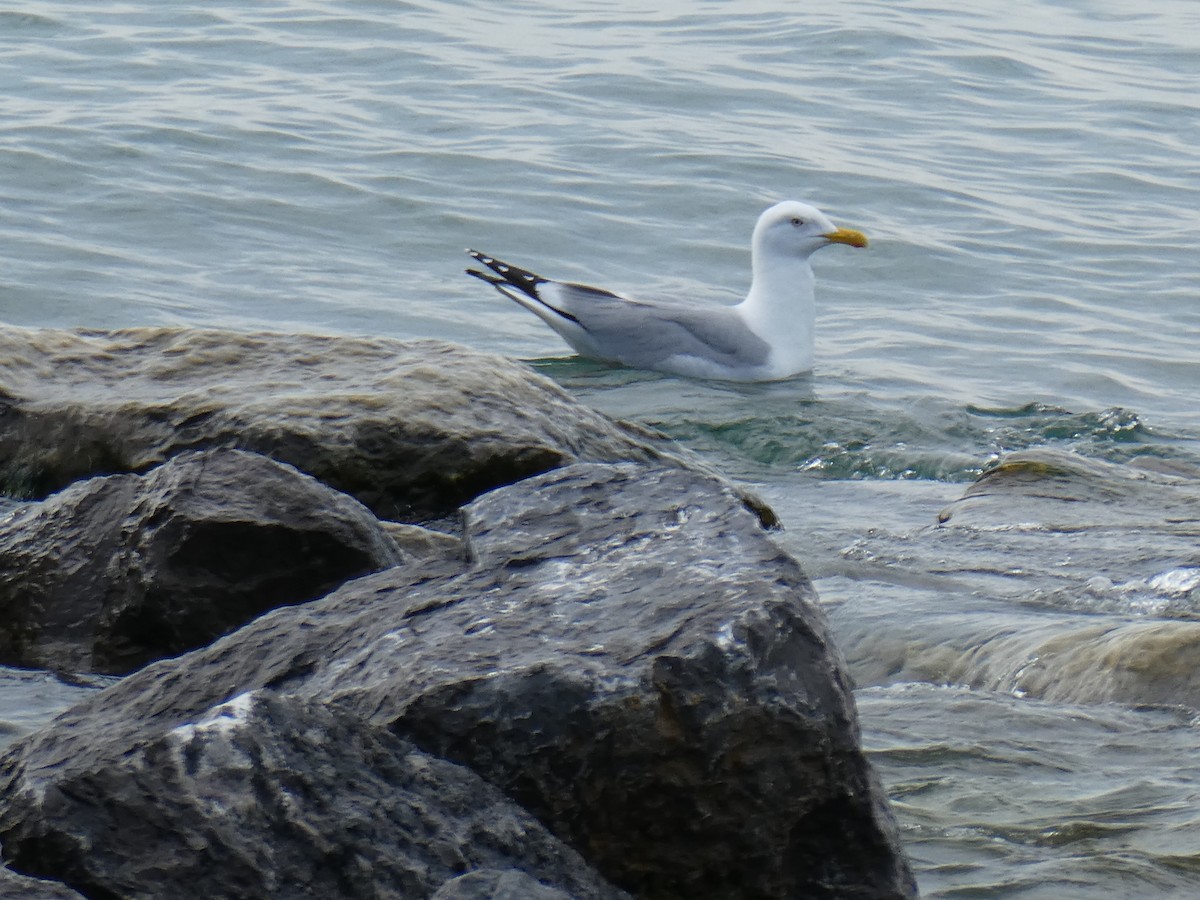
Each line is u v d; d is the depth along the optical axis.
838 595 10.30
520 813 5.33
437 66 28.56
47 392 11.61
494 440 11.07
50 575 8.33
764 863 5.51
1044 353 20.02
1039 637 9.22
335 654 6.05
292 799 5.09
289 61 28.38
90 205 21.70
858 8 34.06
